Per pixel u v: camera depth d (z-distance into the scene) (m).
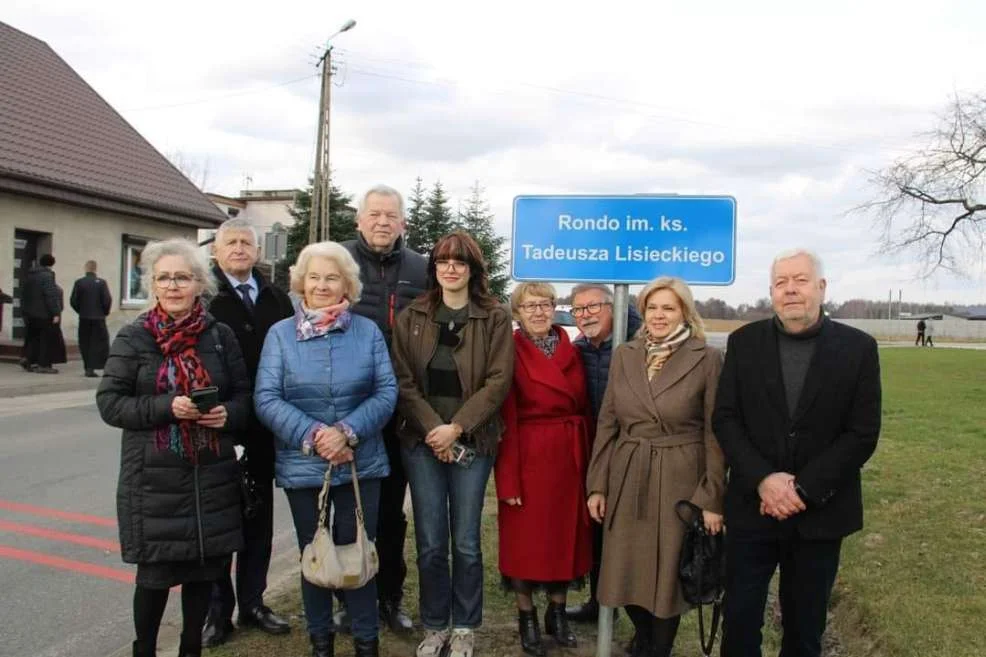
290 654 3.58
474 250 3.63
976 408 12.33
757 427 3.00
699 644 3.80
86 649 3.81
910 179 25.30
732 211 3.50
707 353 3.37
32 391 11.59
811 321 2.96
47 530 5.54
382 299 4.00
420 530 3.61
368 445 3.41
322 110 26.55
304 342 3.36
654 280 3.46
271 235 17.28
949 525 5.02
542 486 3.65
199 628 3.27
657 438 3.36
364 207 4.00
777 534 2.99
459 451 3.48
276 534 5.92
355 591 3.39
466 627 3.58
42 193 15.52
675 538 3.28
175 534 3.04
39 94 18.44
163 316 3.17
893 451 8.05
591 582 4.14
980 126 24.28
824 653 3.61
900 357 29.02
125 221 18.30
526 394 3.71
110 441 8.52
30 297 12.98
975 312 100.88
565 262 3.68
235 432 3.28
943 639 3.36
